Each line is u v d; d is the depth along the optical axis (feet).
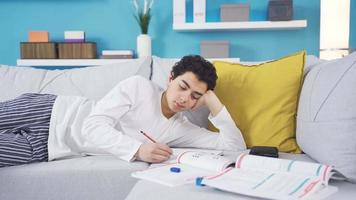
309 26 8.67
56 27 9.04
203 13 8.32
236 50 8.87
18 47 9.11
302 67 4.23
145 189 2.56
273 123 4.13
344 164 2.76
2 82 5.12
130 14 8.93
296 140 4.06
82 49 8.38
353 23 8.52
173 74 4.06
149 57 5.36
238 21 8.22
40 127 4.01
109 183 3.28
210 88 4.07
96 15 8.98
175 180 2.70
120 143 3.56
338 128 2.83
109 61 8.36
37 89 5.04
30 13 9.02
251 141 4.18
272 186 2.38
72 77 5.16
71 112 4.20
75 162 3.54
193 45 8.97
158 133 4.13
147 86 4.15
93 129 3.74
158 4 8.89
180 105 3.84
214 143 4.14
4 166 3.43
